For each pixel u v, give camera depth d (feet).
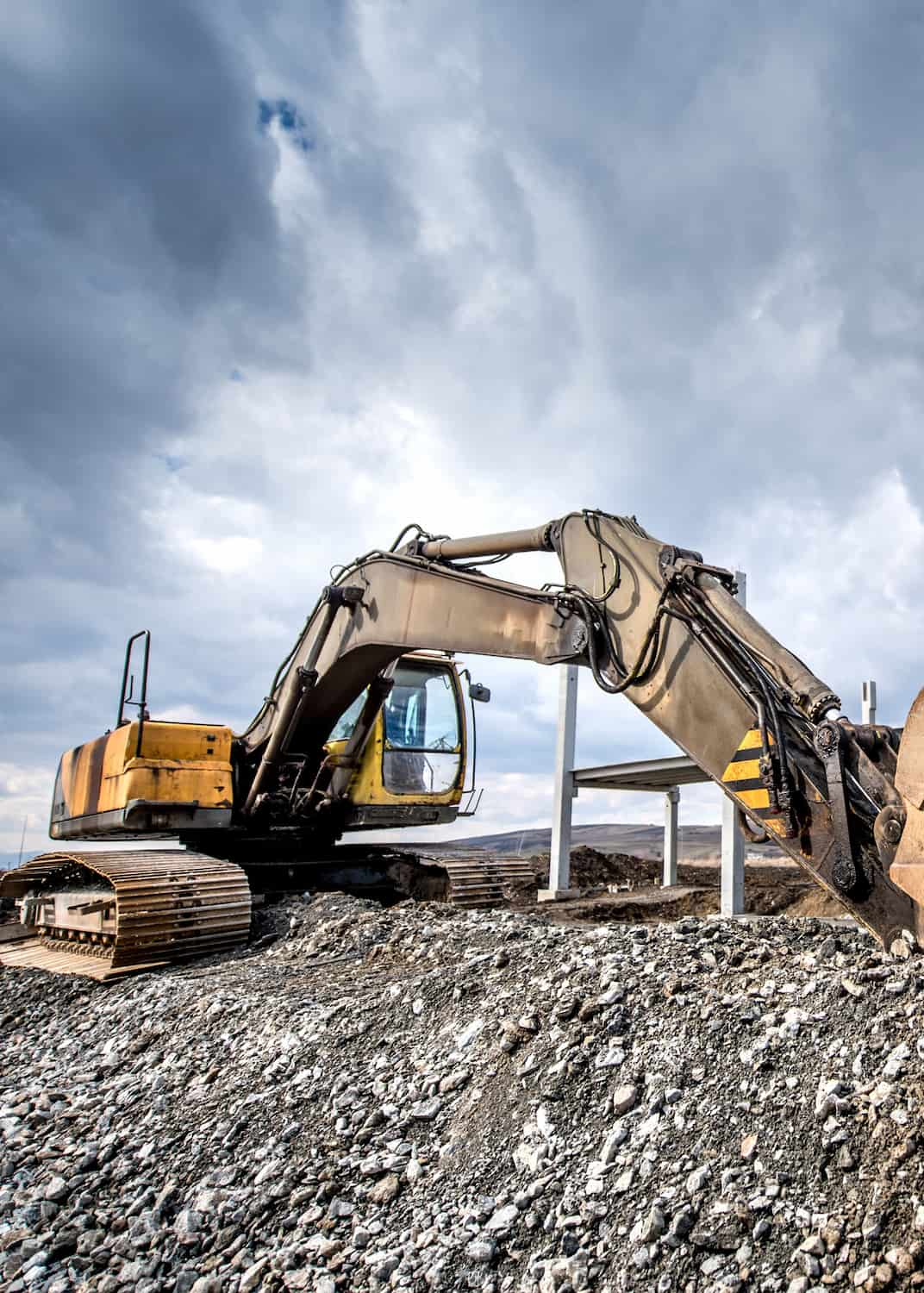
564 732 43.68
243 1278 10.56
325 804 33.47
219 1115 14.67
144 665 32.12
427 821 35.81
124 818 30.45
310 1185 12.11
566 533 19.76
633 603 17.66
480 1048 14.19
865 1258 8.46
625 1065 12.34
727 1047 11.95
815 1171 9.59
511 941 20.20
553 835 43.62
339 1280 10.19
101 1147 14.64
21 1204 13.23
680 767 35.91
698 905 41.55
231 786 32.24
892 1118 9.69
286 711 31.01
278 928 28.91
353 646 27.81
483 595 22.57
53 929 32.17
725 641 15.34
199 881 27.81
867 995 11.86
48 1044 21.88
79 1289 11.14
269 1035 17.13
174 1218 12.28
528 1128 11.91
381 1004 17.19
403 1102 13.55
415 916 26.84
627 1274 9.21
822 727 13.30
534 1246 10.02
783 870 58.49
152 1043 19.13
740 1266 8.84
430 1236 10.50
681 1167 10.30
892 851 12.19
